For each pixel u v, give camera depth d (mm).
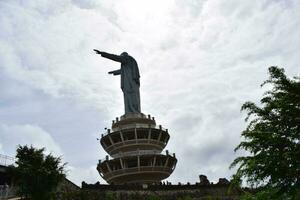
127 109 118875
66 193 60469
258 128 23859
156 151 107312
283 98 23594
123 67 124375
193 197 71562
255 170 22875
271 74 24516
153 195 69062
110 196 65188
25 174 47062
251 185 23672
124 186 69625
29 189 46812
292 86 23547
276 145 22688
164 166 105250
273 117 23812
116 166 105625
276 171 21938
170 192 71938
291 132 22797
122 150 108750
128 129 108125
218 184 74375
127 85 121562
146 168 102125
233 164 24750
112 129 113312
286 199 23797
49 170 48031
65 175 49938
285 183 22328
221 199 68750
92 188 67375
